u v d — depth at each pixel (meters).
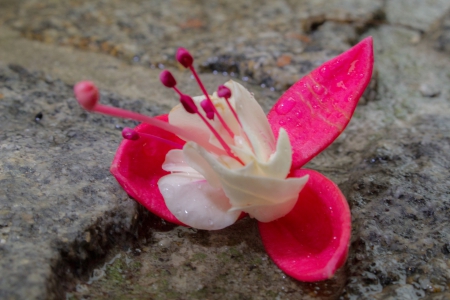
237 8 0.33
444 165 0.20
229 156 0.17
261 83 0.25
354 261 0.18
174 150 0.18
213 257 0.18
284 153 0.16
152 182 0.18
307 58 0.26
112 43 0.28
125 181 0.17
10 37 0.29
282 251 0.17
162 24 0.31
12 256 0.16
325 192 0.17
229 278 0.17
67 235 0.17
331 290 0.17
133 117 0.16
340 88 0.18
